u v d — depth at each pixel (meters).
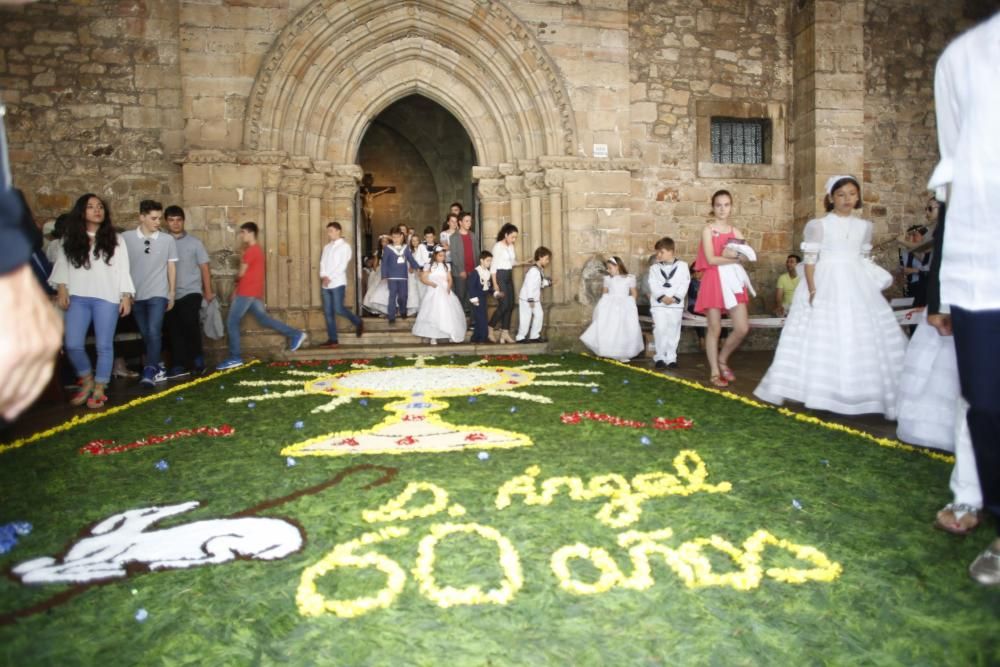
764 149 12.58
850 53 11.99
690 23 12.20
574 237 11.23
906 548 2.50
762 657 1.80
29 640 1.91
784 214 12.55
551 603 2.09
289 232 10.81
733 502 3.03
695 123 12.20
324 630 1.95
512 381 7.16
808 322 5.11
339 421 5.07
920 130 12.78
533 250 11.54
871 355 4.86
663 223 12.09
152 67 10.77
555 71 11.13
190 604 2.11
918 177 12.75
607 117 11.45
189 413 5.52
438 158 19.86
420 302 11.83
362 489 3.28
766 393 5.39
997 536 2.52
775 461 3.72
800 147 12.33
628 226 11.40
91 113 10.62
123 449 4.22
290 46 10.41
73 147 10.58
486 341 10.89
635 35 12.00
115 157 10.68
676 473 3.54
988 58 2.08
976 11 13.04
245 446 4.26
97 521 2.89
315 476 3.53
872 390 4.83
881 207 12.60
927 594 2.14
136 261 7.31
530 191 11.52
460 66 11.62
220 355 9.90
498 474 3.52
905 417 3.90
